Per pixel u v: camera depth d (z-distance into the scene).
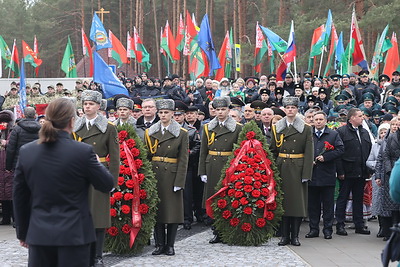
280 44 21.69
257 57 28.47
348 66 22.08
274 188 10.05
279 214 10.05
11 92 20.84
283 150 10.26
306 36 33.44
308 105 16.20
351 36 22.66
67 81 26.56
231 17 51.25
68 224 5.16
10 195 12.11
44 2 61.28
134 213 9.14
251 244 10.02
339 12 35.66
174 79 21.78
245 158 10.12
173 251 9.33
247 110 12.09
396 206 10.27
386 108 15.59
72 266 5.19
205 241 10.49
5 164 12.10
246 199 9.95
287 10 39.69
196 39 25.48
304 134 10.15
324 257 9.15
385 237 10.69
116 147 8.64
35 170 5.22
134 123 11.04
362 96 17.56
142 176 9.23
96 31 25.38
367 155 11.26
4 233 11.40
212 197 10.16
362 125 11.53
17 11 60.97
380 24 31.33
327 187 10.83
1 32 60.81
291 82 18.20
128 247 9.26
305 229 11.82
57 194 5.20
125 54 28.59
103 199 8.41
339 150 10.76
